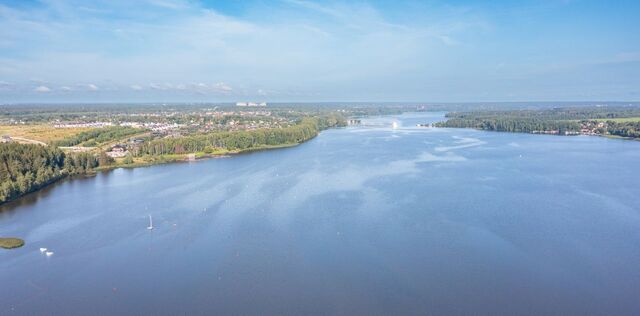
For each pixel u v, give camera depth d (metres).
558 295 87.88
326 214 136.12
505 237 116.50
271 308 84.56
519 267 99.31
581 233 119.00
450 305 84.62
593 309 83.12
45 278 98.12
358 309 83.75
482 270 98.12
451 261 102.56
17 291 92.88
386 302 86.00
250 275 97.38
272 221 130.62
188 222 131.50
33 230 127.50
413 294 88.50
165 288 92.62
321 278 95.56
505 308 83.56
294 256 106.44
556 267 99.25
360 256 105.81
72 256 109.19
